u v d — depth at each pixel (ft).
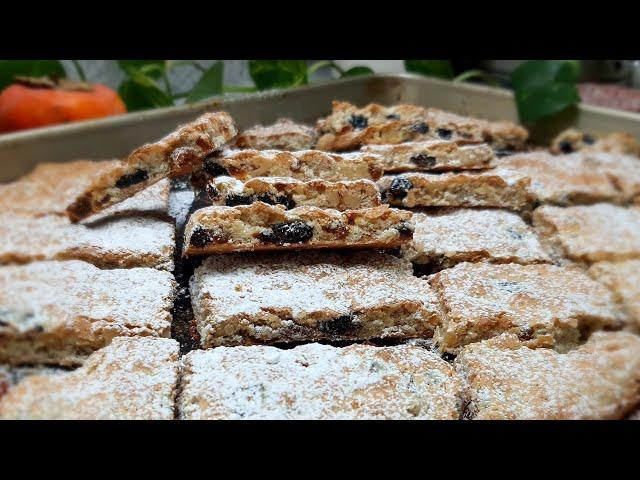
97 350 0.50
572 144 0.69
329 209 0.65
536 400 0.49
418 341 0.61
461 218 0.76
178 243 0.66
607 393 0.48
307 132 0.72
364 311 0.59
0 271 0.45
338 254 0.68
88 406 0.43
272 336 0.58
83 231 0.59
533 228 0.75
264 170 0.68
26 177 0.52
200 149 0.62
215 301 0.58
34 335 0.45
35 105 0.52
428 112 0.77
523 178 0.74
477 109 0.75
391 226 0.64
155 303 0.57
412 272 0.67
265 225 0.63
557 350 0.59
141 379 0.48
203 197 0.71
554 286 0.63
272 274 0.63
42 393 0.42
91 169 0.56
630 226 0.59
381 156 0.74
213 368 0.51
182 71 0.67
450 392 0.50
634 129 0.62
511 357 0.54
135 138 0.59
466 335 0.59
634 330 0.54
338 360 0.53
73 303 0.50
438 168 0.78
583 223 0.67
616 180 0.62
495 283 0.64
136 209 0.68
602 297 0.58
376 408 0.48
